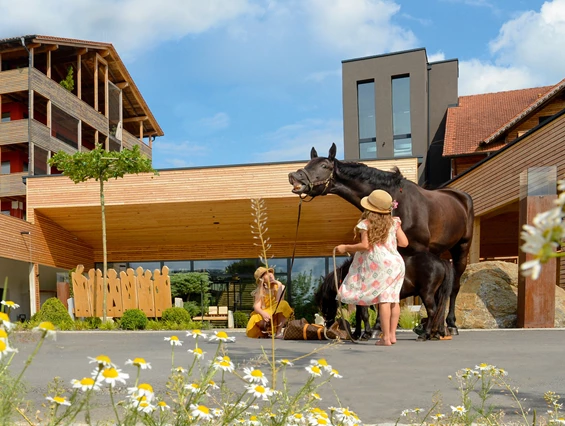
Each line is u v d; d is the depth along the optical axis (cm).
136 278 1272
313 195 611
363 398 285
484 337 628
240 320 1653
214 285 2130
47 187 1788
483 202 1310
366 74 2383
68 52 2706
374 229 519
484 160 1288
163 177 1692
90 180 1753
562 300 876
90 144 3198
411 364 404
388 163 1541
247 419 152
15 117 2711
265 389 141
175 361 438
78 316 1307
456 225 657
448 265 593
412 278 589
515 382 331
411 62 2334
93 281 1306
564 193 48
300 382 322
